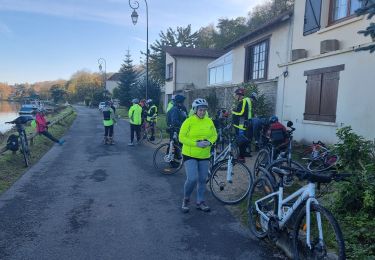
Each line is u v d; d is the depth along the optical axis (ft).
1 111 190.80
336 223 10.69
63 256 13.51
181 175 27.63
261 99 41.39
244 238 15.31
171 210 19.06
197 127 18.48
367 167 16.10
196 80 102.42
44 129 43.14
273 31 49.62
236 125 29.48
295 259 12.31
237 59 64.28
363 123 26.68
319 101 32.22
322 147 25.12
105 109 45.50
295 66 36.52
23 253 13.74
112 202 20.39
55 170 29.17
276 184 14.69
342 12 34.14
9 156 32.22
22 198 21.02
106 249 14.12
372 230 14.12
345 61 28.60
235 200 20.18
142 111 48.49
